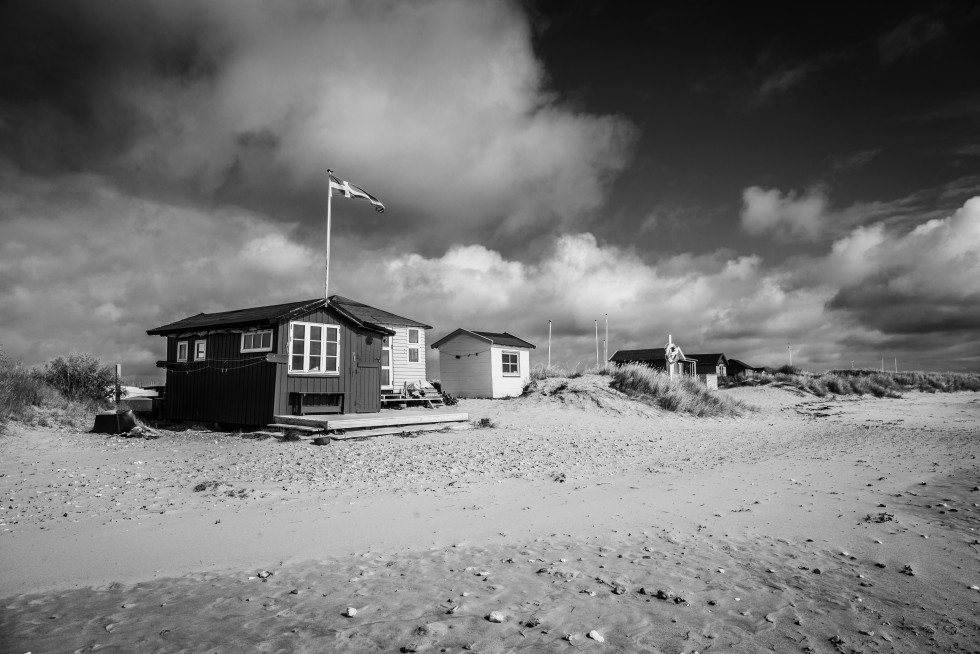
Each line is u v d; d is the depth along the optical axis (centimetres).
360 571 576
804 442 1739
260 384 1792
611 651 397
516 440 1661
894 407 3622
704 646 406
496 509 841
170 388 2166
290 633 424
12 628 435
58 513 799
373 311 2906
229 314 2133
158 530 718
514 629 432
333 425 1614
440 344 3603
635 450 1544
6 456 1267
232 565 598
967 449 1492
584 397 2669
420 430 1802
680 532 719
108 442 1542
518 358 3603
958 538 675
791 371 6009
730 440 1827
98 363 2317
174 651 394
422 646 402
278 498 894
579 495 940
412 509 836
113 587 533
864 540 674
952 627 439
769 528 732
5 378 1852
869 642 413
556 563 600
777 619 455
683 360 5559
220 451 1396
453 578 552
